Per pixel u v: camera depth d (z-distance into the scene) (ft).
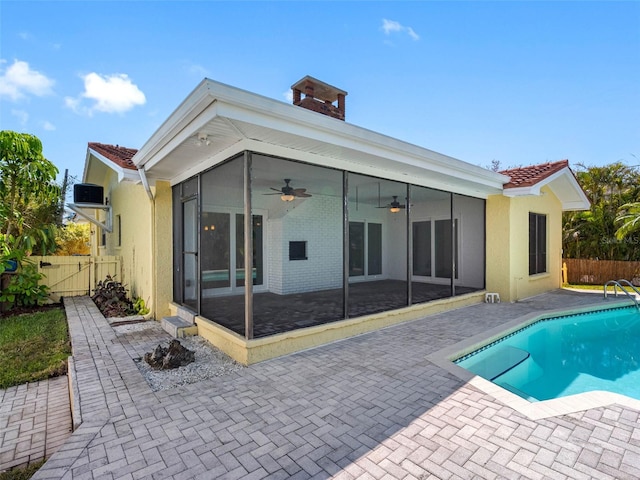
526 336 24.09
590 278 45.55
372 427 10.57
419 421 10.87
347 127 16.52
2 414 12.92
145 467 8.82
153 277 24.11
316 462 8.98
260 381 14.08
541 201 37.27
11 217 32.07
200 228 20.51
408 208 24.43
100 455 9.30
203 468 8.79
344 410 11.62
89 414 11.43
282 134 14.85
